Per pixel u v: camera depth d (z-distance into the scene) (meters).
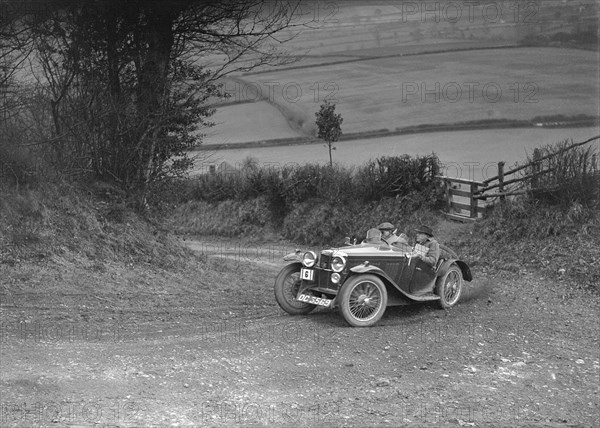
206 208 28.16
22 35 13.03
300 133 62.12
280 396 7.15
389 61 84.06
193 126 15.62
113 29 14.09
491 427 6.87
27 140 12.85
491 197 18.22
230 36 15.39
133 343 8.52
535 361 9.08
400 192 21.69
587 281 13.65
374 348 8.99
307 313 10.73
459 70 79.31
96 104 13.94
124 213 13.94
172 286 12.40
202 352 8.34
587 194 15.70
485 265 15.72
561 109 66.25
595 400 7.97
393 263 10.55
